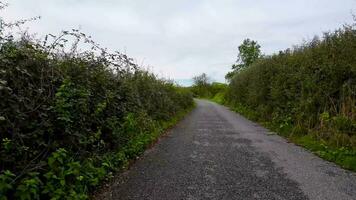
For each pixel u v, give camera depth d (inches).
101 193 226.7
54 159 182.9
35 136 193.0
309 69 524.4
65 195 185.3
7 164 176.2
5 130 176.9
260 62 940.0
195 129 606.9
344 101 420.2
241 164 312.3
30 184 161.2
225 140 465.7
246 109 996.6
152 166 305.7
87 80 275.9
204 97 3646.7
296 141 448.5
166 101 739.4
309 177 266.1
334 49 472.1
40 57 223.6
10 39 214.4
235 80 1425.9
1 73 185.3
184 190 234.1
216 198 217.0
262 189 234.8
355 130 374.3
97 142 281.1
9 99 181.2
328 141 393.7
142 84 538.9
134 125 353.4
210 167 301.0
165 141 456.4
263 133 546.3
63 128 218.5
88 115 268.7
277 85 666.2
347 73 433.4
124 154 314.0
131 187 241.3
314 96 484.4
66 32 288.0
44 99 211.0
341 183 249.1
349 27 454.3
